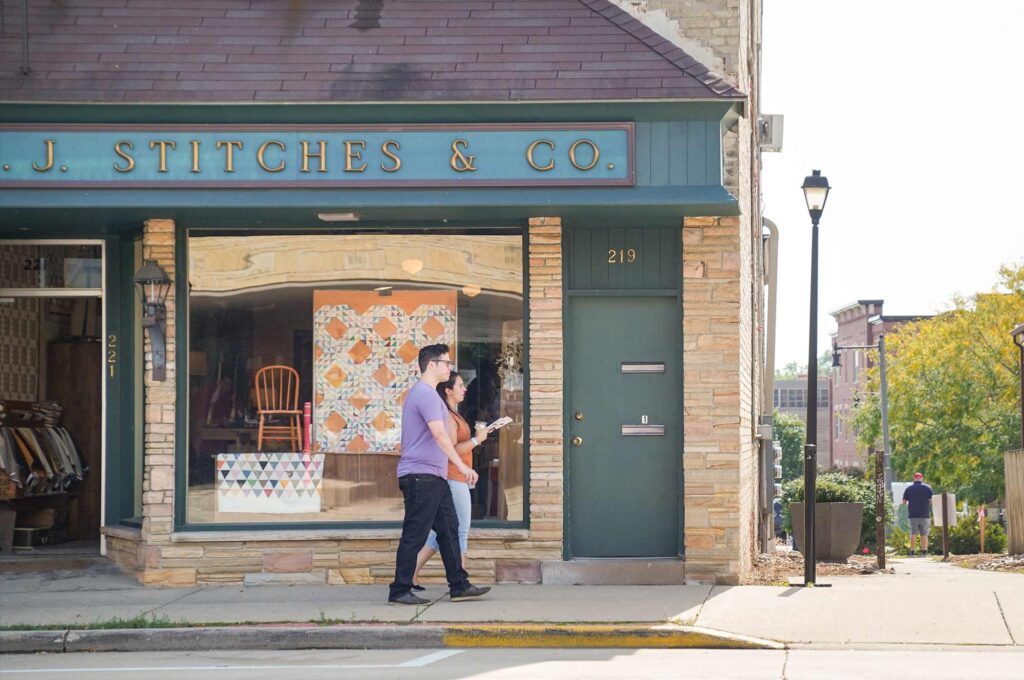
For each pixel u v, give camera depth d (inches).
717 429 464.1
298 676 314.0
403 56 454.9
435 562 466.9
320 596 437.1
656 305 473.1
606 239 472.7
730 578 462.3
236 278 478.9
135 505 494.6
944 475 1884.8
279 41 461.4
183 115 442.0
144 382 483.5
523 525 469.7
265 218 464.8
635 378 472.1
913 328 2094.0
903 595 435.8
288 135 442.0
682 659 342.6
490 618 385.1
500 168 440.8
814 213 534.6
